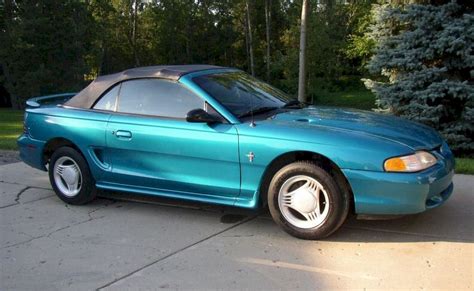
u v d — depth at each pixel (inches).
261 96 215.5
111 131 214.8
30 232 202.2
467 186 240.8
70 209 230.2
